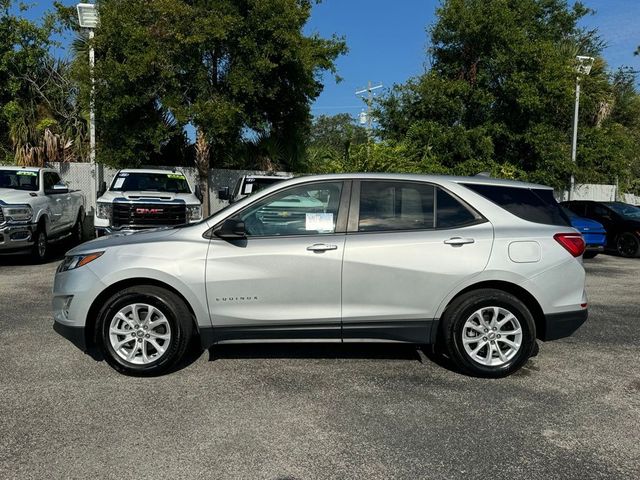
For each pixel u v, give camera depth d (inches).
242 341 193.9
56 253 509.0
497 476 131.5
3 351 219.1
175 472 131.5
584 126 815.7
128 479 128.2
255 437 149.9
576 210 633.0
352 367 207.5
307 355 220.7
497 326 195.0
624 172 846.5
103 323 191.3
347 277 190.9
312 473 131.9
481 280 192.4
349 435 151.8
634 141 983.0
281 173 674.8
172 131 596.7
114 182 479.5
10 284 354.6
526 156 738.8
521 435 153.0
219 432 152.6
